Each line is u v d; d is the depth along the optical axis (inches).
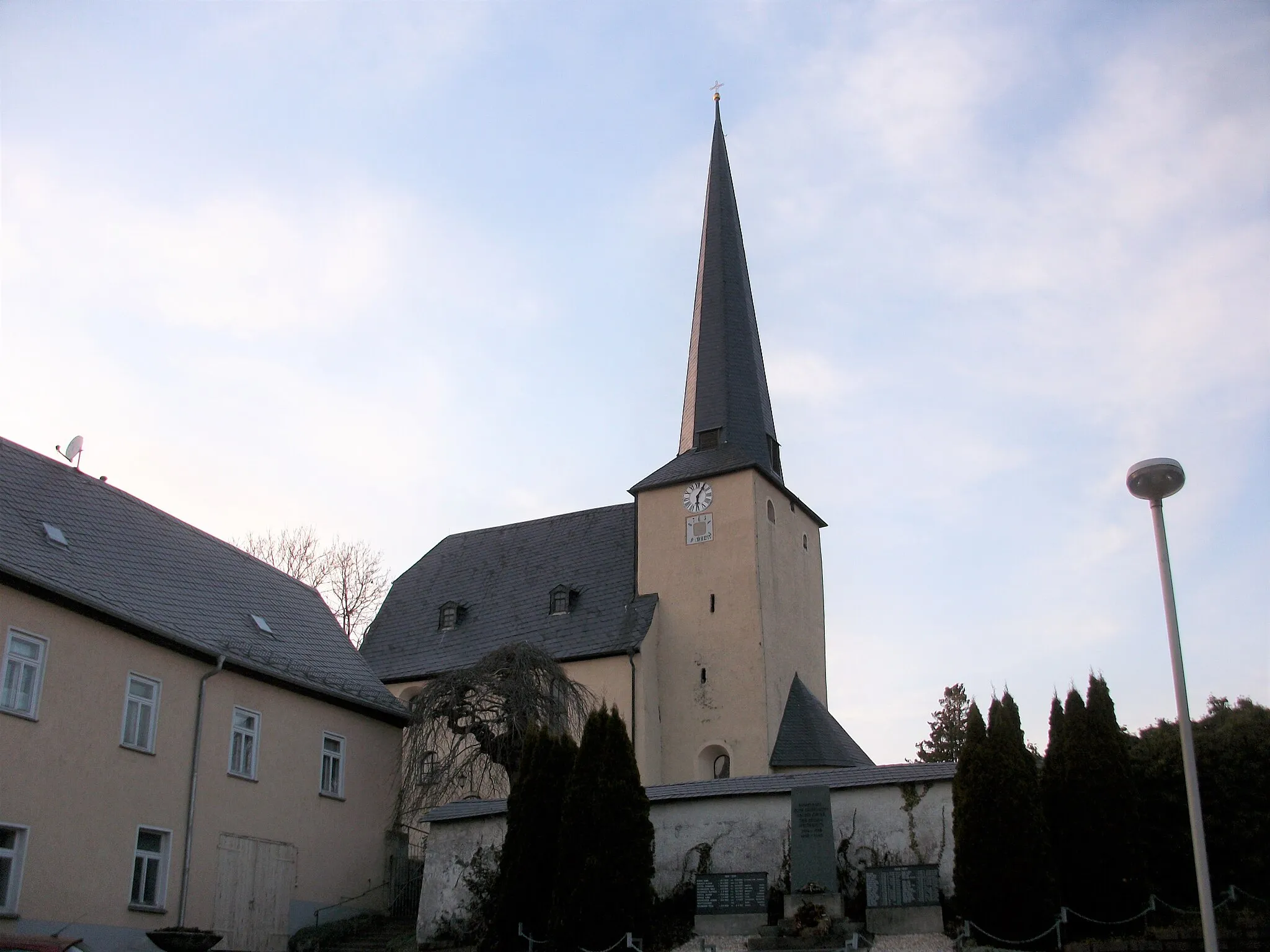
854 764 1558.8
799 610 1786.4
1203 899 569.3
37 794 890.1
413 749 1278.3
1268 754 853.8
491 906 979.9
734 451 1801.2
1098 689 877.2
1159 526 636.7
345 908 1197.7
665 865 964.0
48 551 995.9
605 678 1614.2
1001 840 809.5
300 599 1401.3
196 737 1056.8
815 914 854.5
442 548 2012.8
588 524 1905.8
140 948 954.1
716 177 2098.9
